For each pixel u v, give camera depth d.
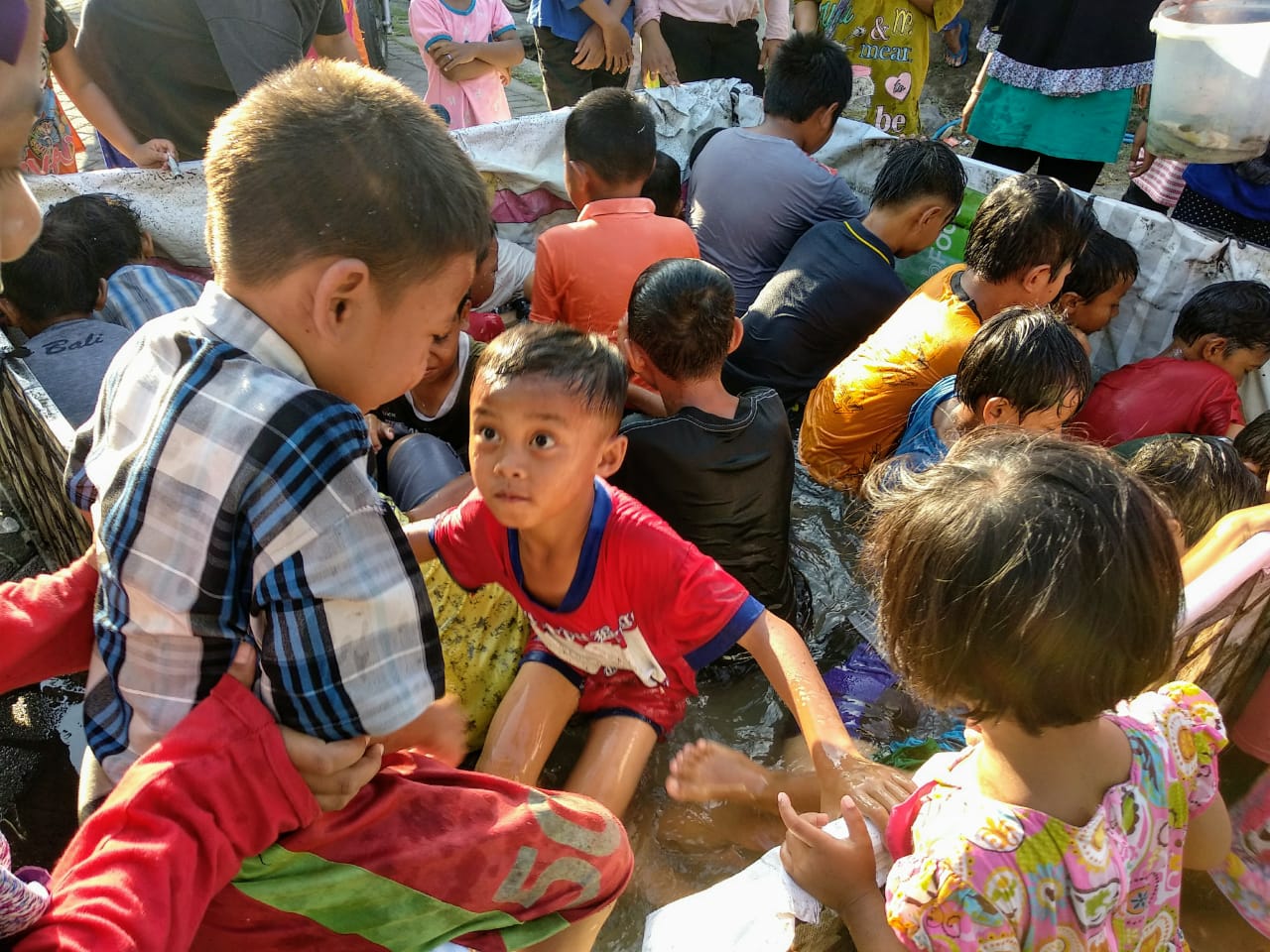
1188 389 2.75
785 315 3.12
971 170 3.60
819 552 2.83
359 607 1.03
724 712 2.28
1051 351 2.16
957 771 1.25
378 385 1.12
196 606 1.03
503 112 5.24
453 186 1.05
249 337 1.05
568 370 1.59
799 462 3.12
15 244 1.14
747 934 1.28
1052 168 4.38
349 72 1.07
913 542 1.09
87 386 2.37
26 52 1.02
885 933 1.24
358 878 1.20
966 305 2.75
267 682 1.04
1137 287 3.30
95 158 5.75
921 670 1.12
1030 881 1.10
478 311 3.57
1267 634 1.89
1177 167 4.04
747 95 4.34
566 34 4.93
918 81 4.91
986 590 1.01
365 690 1.05
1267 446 2.28
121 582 1.05
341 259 0.99
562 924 1.39
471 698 2.05
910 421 2.66
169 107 3.71
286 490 1.00
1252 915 1.81
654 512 2.24
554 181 3.91
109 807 0.99
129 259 2.83
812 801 1.93
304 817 1.08
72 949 0.87
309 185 0.98
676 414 2.20
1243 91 2.91
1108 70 3.91
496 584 2.13
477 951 1.31
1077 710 1.04
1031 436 1.16
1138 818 1.15
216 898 1.16
